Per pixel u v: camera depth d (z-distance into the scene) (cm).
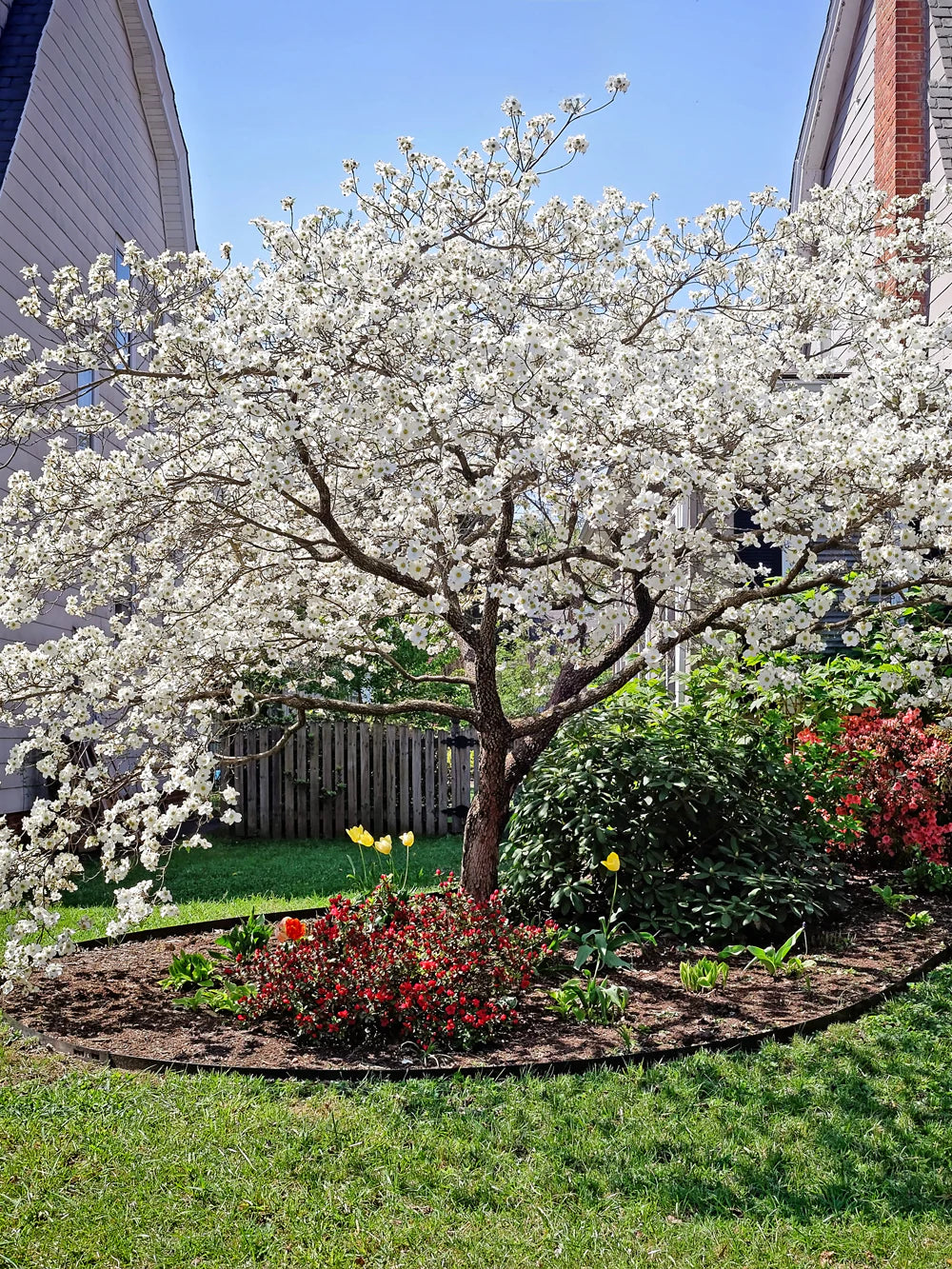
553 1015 451
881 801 663
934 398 495
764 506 462
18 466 841
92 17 1093
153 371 451
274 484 425
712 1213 292
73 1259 272
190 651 490
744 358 551
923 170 988
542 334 414
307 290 428
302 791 1120
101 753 482
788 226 627
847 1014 434
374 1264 269
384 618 591
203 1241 277
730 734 651
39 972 522
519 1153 324
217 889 780
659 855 570
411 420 404
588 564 554
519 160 512
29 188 908
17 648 477
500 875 596
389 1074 380
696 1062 385
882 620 513
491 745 558
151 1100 358
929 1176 308
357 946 450
